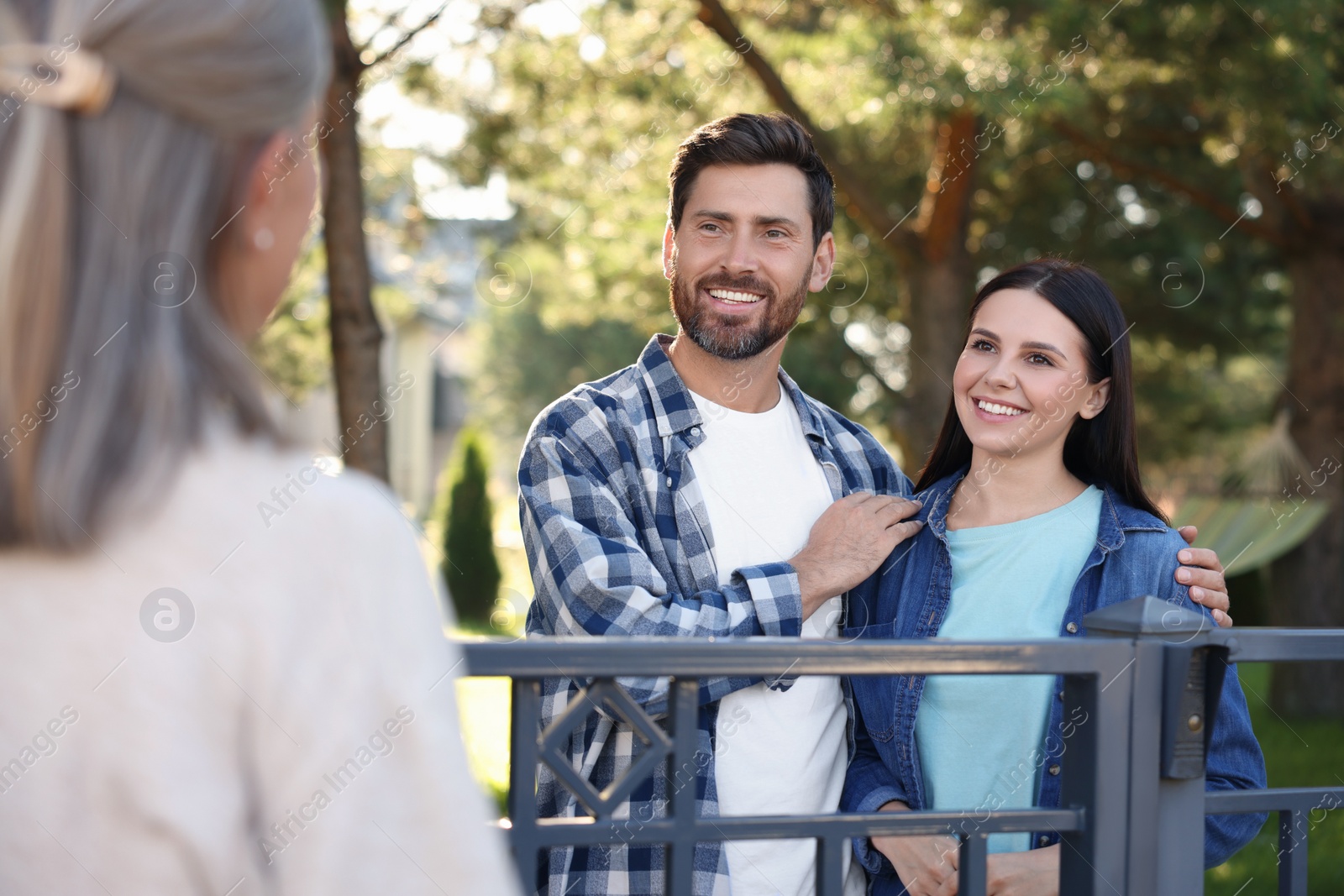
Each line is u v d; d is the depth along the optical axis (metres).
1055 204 9.25
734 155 1.82
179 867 0.60
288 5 0.65
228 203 0.64
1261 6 5.49
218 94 0.62
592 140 7.28
